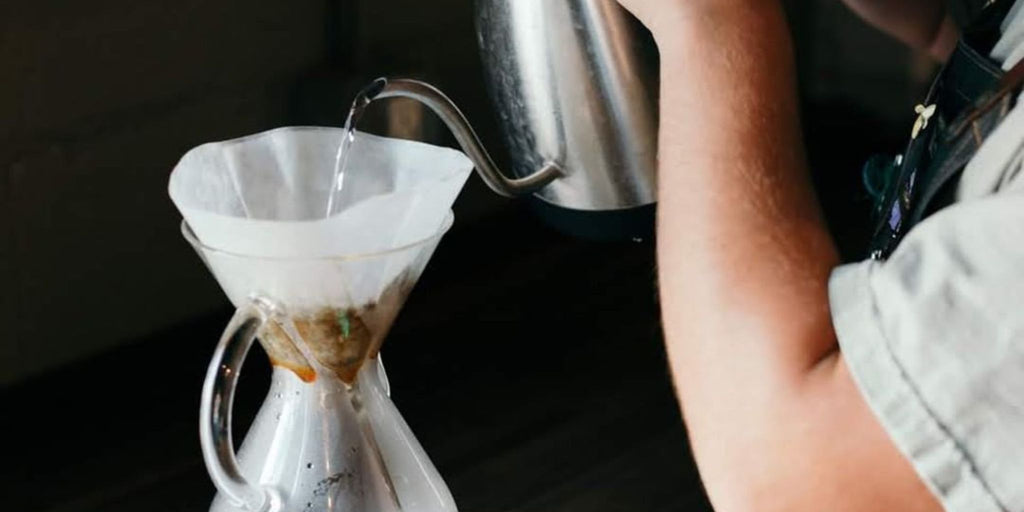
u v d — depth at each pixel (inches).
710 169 38.8
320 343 39.4
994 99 38.3
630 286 68.9
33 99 60.9
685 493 54.6
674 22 40.1
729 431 37.2
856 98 94.4
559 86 45.8
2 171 60.6
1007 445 34.5
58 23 60.9
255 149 42.1
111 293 64.7
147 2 63.4
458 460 56.0
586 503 53.8
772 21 40.0
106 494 54.3
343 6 70.1
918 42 52.7
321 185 42.6
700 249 38.3
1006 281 34.4
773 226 38.1
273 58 68.9
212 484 54.9
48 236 62.4
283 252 38.2
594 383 61.4
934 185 39.3
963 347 34.7
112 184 64.0
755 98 39.2
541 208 48.6
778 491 36.7
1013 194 34.6
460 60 76.4
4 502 53.8
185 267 66.8
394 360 62.2
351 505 39.8
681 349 38.3
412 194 39.1
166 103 65.2
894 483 35.5
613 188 46.9
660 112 40.6
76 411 59.3
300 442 39.9
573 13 44.9
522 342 64.1
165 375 62.1
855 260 72.9
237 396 59.4
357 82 69.1
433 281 68.5
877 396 35.2
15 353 62.0
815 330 36.6
